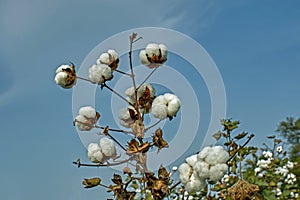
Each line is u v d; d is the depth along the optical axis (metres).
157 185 1.87
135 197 1.95
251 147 3.36
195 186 1.85
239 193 2.09
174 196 2.98
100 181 1.93
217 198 3.11
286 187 3.97
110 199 1.95
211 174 1.83
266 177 3.86
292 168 4.24
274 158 4.16
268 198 2.92
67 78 1.96
